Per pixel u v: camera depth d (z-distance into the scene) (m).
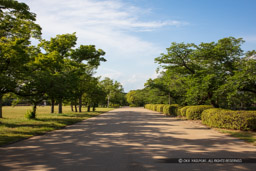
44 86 16.00
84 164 5.32
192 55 17.62
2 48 13.66
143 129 12.89
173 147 7.40
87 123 17.19
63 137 9.79
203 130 12.32
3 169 4.91
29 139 9.26
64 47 25.83
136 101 102.19
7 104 74.12
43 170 4.84
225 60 16.30
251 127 11.34
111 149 7.10
